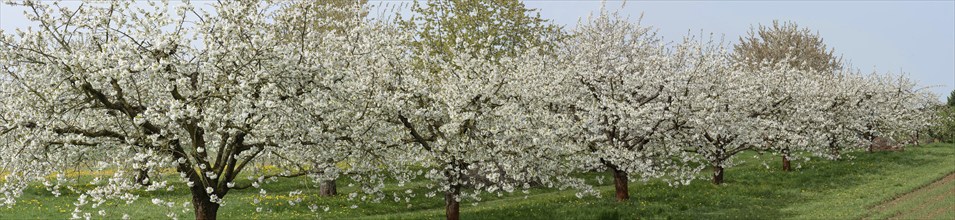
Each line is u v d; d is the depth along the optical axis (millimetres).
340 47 19969
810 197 30109
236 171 17438
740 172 38625
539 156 22359
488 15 37562
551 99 24750
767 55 61656
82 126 17109
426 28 36969
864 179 35344
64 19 15727
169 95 16938
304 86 17203
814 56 60406
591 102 28031
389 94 20125
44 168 16844
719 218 24516
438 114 20250
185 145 18641
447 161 21250
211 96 15500
